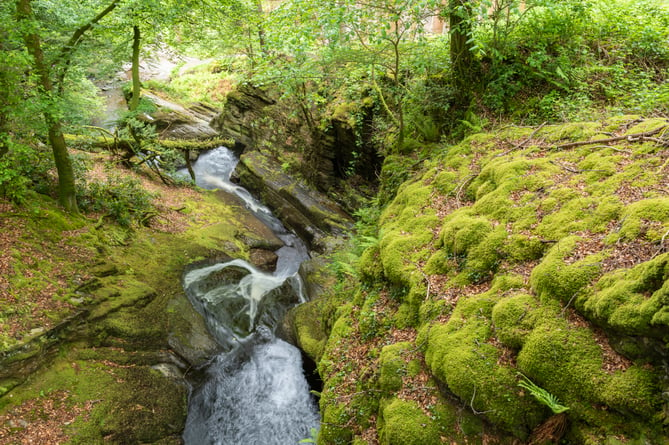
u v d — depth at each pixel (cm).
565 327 388
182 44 1764
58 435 629
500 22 1024
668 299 318
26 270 816
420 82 959
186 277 1070
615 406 330
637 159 536
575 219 488
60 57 1002
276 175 1667
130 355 810
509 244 512
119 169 1578
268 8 1958
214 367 897
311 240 1395
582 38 930
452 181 716
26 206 972
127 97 2120
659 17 965
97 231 1055
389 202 908
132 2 1224
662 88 767
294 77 1001
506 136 768
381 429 467
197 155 2002
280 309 1077
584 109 783
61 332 752
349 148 1392
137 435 688
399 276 582
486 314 458
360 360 562
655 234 396
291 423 779
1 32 776
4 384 650
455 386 411
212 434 774
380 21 770
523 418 376
